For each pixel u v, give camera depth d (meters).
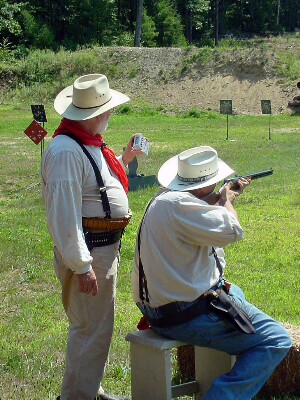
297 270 9.66
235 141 27.12
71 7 62.25
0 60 51.59
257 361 4.20
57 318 7.66
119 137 29.17
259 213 13.59
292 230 12.19
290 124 35.25
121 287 8.87
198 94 45.50
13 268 9.94
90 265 4.46
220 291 4.26
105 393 5.01
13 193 16.80
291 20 82.75
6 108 43.69
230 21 79.62
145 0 67.62
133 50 50.59
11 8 58.09
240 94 44.91
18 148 25.50
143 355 4.45
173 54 49.44
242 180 4.70
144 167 19.77
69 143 4.57
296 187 16.22
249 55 47.41
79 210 4.50
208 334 4.21
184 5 72.38
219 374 4.70
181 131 31.97
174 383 5.43
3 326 7.24
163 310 4.26
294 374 5.10
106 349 4.82
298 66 46.16
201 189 4.38
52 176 4.49
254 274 9.36
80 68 50.06
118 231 4.78
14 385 5.48
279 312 7.51
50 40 58.25
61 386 5.34
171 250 4.22
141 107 43.59
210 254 4.31
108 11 63.97
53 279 9.35
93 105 4.66
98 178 4.64
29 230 12.49
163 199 4.26
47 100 47.56
